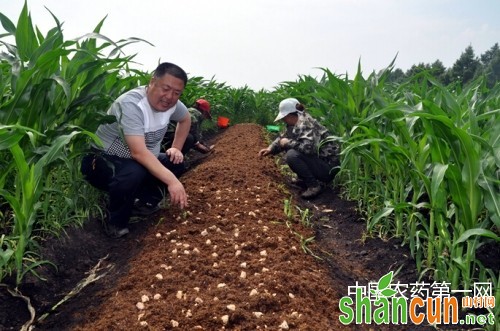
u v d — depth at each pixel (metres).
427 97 3.57
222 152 6.26
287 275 2.48
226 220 3.34
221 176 4.48
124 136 2.98
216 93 9.76
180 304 2.23
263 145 6.71
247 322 2.07
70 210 3.15
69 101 2.84
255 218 3.41
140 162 3.00
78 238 3.11
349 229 3.56
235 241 2.98
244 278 2.49
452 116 2.69
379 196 3.54
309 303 2.31
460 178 2.21
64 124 2.71
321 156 4.23
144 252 2.92
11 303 2.36
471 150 2.11
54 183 3.17
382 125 3.68
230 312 2.12
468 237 2.24
